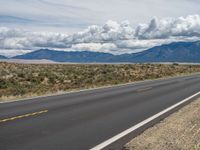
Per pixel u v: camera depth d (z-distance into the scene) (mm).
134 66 87188
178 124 12227
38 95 23984
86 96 22469
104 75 52500
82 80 41281
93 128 11375
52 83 38719
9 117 13367
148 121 12984
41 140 9453
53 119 13023
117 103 18703
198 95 23781
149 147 8789
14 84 34938
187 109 16469
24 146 8758
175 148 8680
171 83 37031
